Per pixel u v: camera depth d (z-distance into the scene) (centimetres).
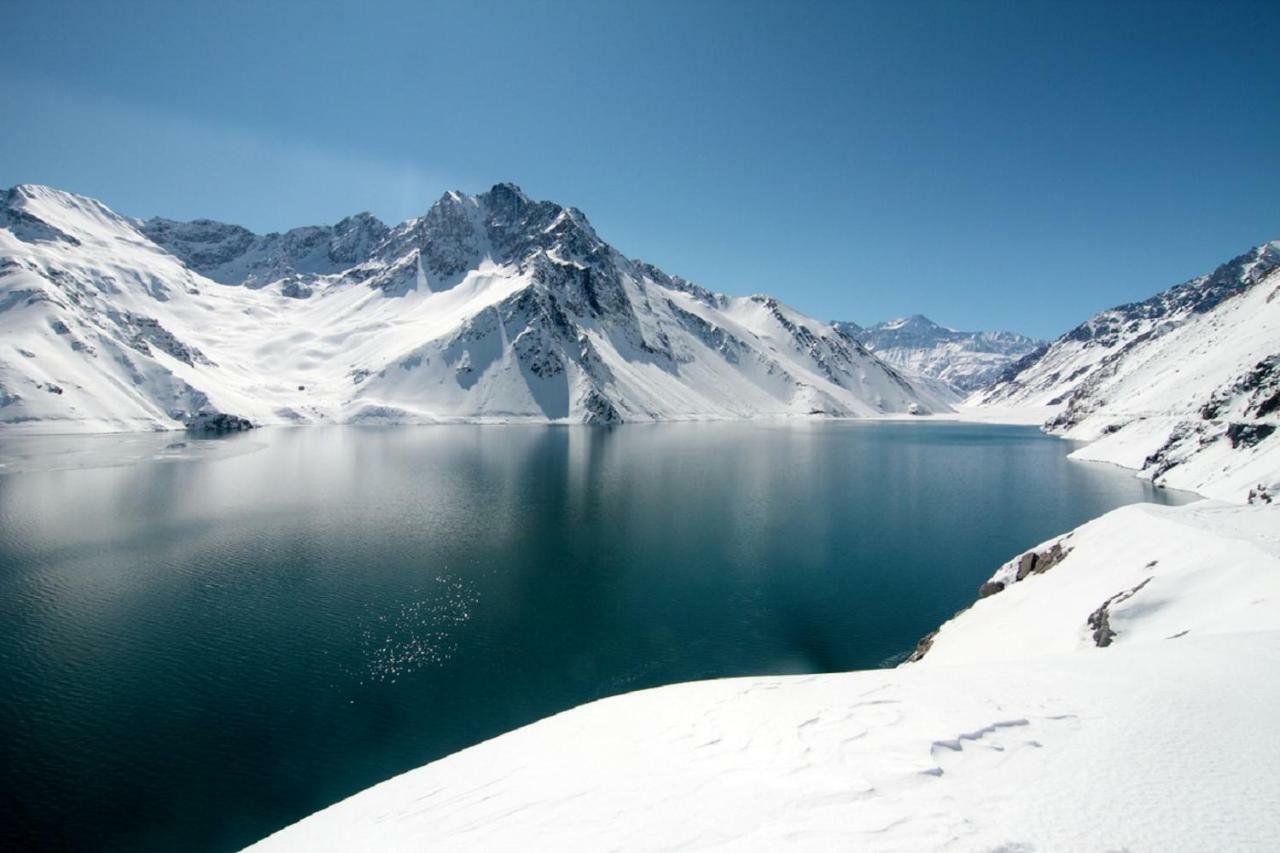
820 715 1413
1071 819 873
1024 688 1471
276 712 3116
